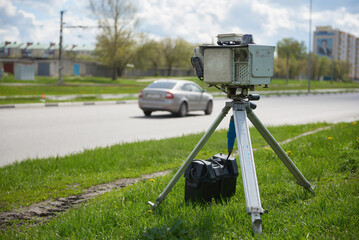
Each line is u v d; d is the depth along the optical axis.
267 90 46.66
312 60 133.88
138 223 3.19
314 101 29.53
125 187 4.89
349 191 3.67
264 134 3.25
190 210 3.39
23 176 5.55
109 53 67.56
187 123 13.82
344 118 16.09
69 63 84.81
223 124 13.72
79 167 6.19
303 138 8.14
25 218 3.94
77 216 3.43
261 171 5.12
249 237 2.71
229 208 3.39
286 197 3.81
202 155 7.26
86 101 23.64
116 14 64.94
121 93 34.91
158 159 6.86
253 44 2.86
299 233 2.73
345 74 152.50
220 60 2.94
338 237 2.62
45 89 36.09
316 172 4.79
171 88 16.05
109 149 7.63
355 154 5.15
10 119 14.09
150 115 16.42
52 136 10.40
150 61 93.81
